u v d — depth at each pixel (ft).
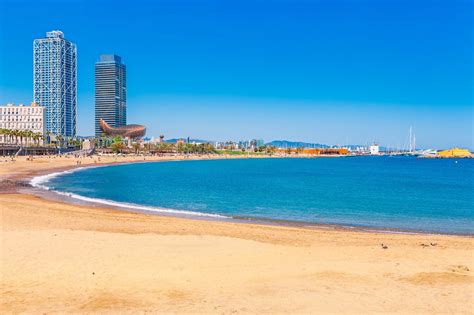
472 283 47.34
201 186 229.04
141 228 85.61
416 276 49.83
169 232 81.41
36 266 50.93
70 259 54.13
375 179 316.40
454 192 210.38
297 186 240.12
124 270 50.39
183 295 42.60
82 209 117.91
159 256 57.06
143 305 39.75
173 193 187.62
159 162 641.40
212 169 448.24
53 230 74.84
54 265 51.47
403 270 52.65
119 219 97.81
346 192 205.16
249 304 40.09
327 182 278.87
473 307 39.88
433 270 52.80
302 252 62.59
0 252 56.70
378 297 42.37
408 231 97.30
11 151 530.68
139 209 126.31
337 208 141.69
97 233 72.74
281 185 246.06
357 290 44.57
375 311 38.55
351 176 353.92
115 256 56.29
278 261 56.49
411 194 197.26
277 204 150.71
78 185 220.64
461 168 540.93
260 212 128.67
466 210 139.13
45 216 98.43
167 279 47.62
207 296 42.39
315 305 39.93
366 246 70.13
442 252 64.80
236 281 47.42
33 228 79.36
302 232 85.51
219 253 59.62
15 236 67.21
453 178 333.01
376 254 62.49
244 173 377.50
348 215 124.98
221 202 155.12
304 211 132.67
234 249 62.44
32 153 575.79
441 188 235.40
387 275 50.39
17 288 43.88
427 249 67.51
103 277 47.70
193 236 72.79
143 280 47.11
